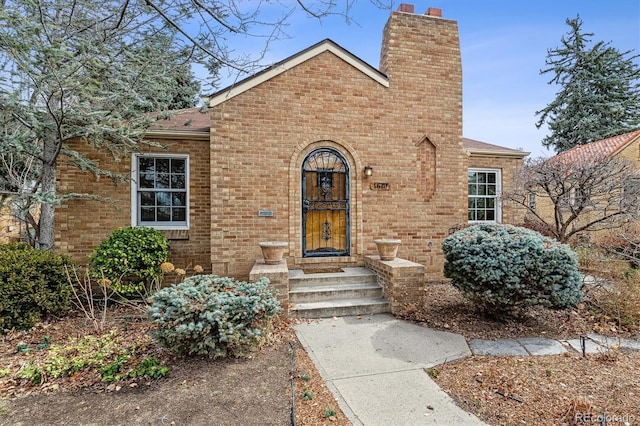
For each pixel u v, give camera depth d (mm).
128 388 3309
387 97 7680
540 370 3740
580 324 5168
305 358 4070
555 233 8391
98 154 7199
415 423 2803
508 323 5176
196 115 9453
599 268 7184
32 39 4758
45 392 3260
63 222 6945
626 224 7730
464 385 3432
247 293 4160
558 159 8234
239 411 2936
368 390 3346
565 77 23234
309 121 7254
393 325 5266
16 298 4945
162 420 2799
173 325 3689
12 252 5277
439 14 8203
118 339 4453
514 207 10883
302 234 7234
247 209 6941
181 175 7840
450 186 8070
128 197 7332
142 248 6328
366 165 7531
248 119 6945
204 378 3490
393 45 7742
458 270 5191
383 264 6289
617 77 21469
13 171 8070
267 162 7035
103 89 6082
